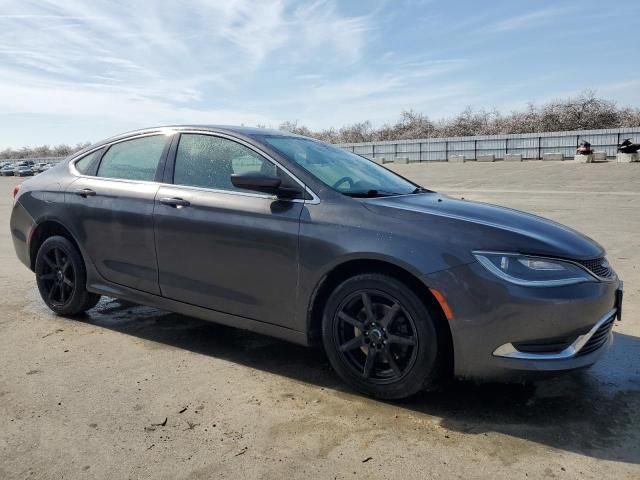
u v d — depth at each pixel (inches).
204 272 144.3
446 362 118.4
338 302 124.8
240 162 144.6
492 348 109.2
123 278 162.9
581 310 109.2
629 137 1344.7
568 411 117.9
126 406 119.6
